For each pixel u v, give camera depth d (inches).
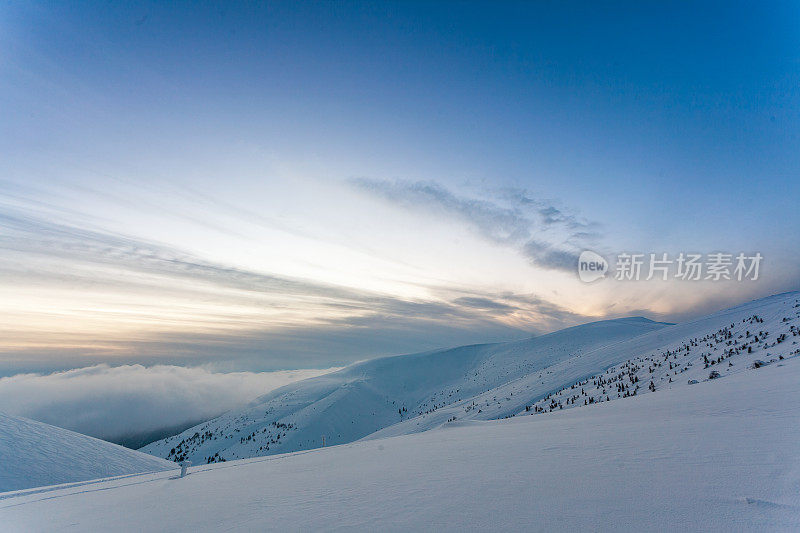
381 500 208.4
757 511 127.7
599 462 236.2
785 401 450.3
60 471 989.8
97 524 232.1
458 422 1196.5
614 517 138.8
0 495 429.1
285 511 210.1
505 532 136.0
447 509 174.4
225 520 205.6
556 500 167.9
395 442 722.2
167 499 298.5
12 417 1258.6
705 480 168.6
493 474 243.0
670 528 122.4
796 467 168.4
